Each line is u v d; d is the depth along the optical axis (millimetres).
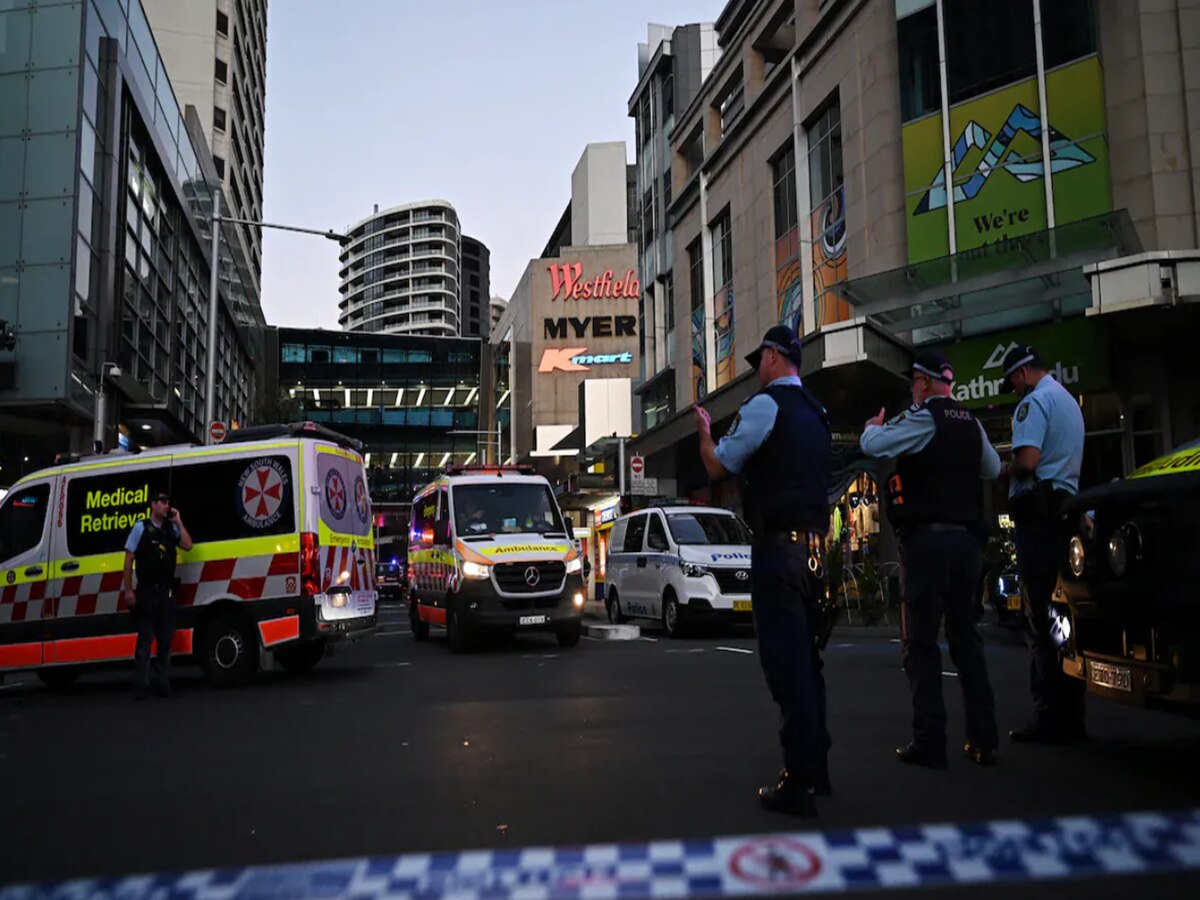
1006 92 18125
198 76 57344
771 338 4266
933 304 17766
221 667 9969
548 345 79938
